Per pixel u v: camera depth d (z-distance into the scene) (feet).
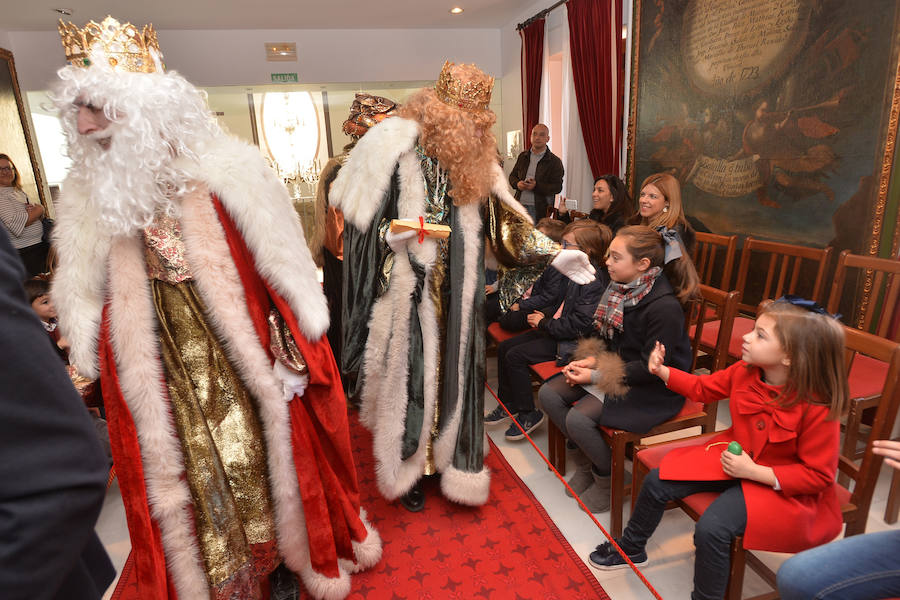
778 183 9.95
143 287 3.56
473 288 5.32
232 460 3.92
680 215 8.40
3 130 18.88
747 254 9.18
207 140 3.75
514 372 7.46
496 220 5.56
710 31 11.32
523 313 8.17
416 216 5.11
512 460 6.74
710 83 11.46
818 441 4.12
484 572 5.05
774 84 9.81
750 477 4.28
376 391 5.36
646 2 13.25
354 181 5.16
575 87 16.43
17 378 1.31
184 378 3.71
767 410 4.43
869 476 4.42
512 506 5.94
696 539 4.35
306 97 22.56
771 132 9.99
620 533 5.78
